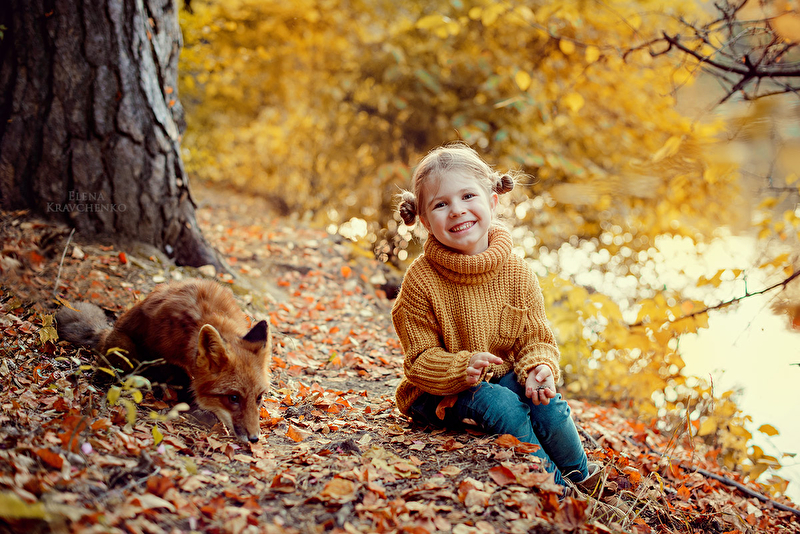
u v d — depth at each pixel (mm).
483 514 2307
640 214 8758
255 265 6797
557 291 4996
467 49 9438
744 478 4434
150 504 2068
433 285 3121
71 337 3666
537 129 9070
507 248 3137
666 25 7121
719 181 4707
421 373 2975
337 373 4480
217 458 2729
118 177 5141
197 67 8953
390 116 10328
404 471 2635
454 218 3043
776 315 4527
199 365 3094
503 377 3137
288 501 2330
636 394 5266
